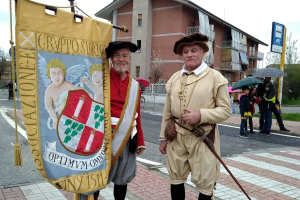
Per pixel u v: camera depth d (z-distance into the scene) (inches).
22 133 301.9
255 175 183.3
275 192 153.1
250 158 233.0
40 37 80.5
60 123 84.7
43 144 80.8
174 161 102.7
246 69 1574.8
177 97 102.1
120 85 104.0
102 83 98.3
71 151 86.8
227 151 267.4
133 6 1088.2
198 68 100.0
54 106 83.7
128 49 102.3
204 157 96.7
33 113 79.4
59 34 85.0
